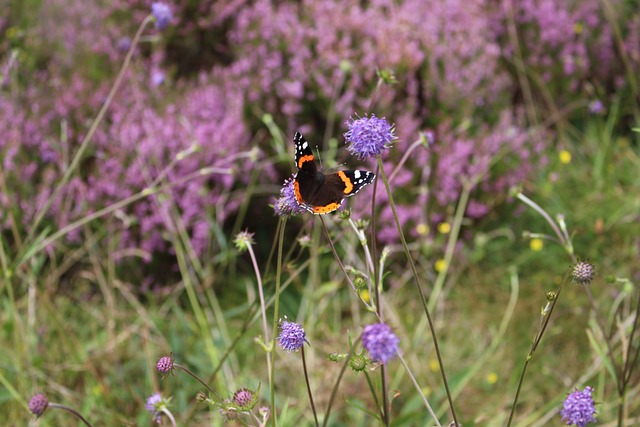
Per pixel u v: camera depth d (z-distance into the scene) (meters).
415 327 5.24
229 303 5.47
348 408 4.40
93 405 4.34
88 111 5.89
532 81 7.24
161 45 6.95
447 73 6.16
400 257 5.71
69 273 5.53
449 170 5.70
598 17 7.29
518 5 7.23
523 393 4.71
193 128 5.75
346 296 5.47
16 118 5.49
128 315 5.21
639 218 5.81
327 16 6.37
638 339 4.61
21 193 5.37
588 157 6.77
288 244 5.90
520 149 6.11
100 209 5.44
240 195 5.72
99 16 7.06
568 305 5.27
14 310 4.23
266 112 6.14
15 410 4.24
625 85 7.21
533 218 6.04
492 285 5.58
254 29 6.55
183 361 4.70
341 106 5.85
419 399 4.24
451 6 6.64
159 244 5.39
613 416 4.34
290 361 4.79
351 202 5.56
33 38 6.64
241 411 2.62
